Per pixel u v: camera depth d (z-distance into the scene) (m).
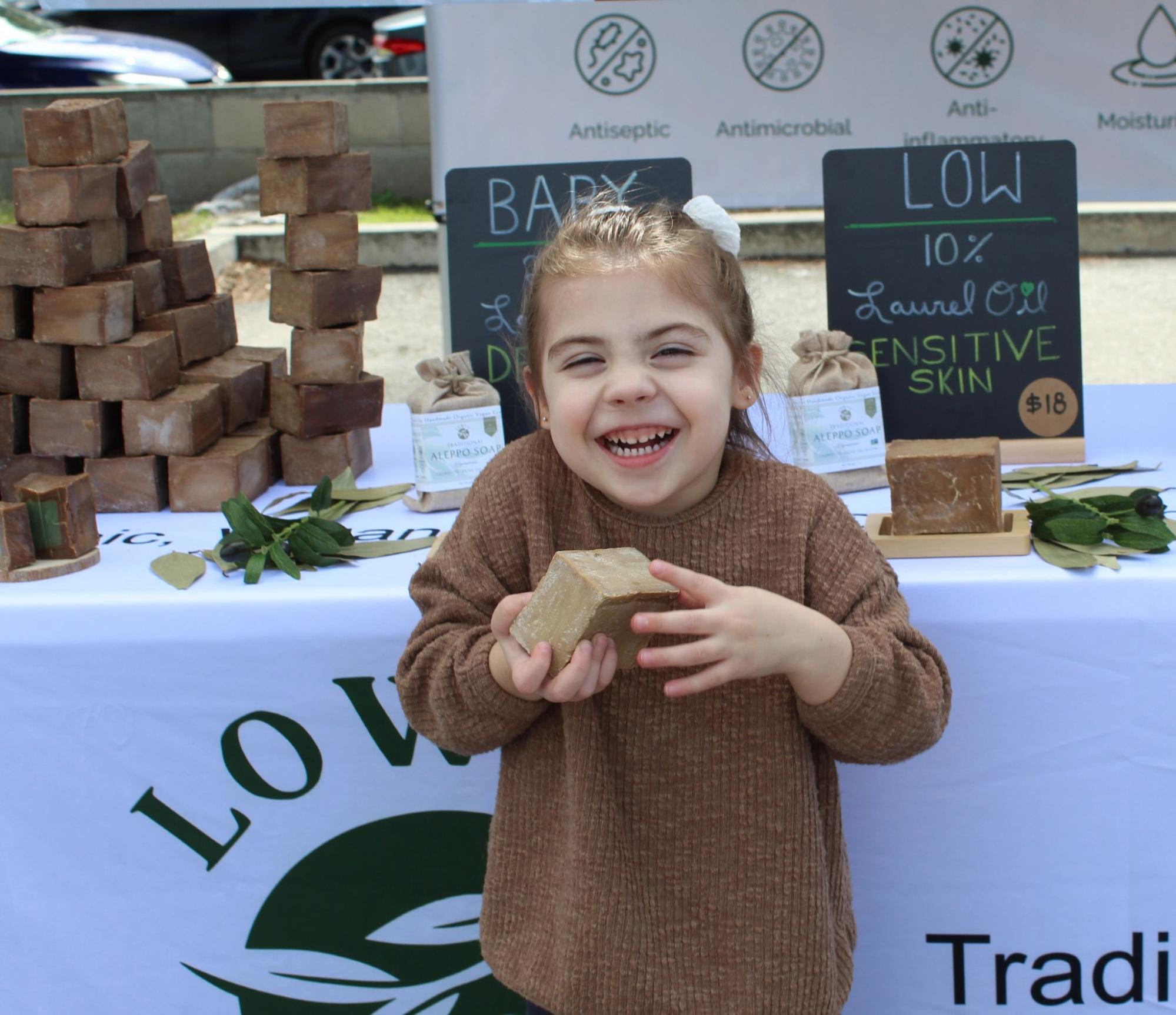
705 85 3.27
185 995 1.58
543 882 1.21
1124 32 3.15
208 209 7.07
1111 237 6.67
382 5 2.30
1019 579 1.42
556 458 1.24
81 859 1.54
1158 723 1.44
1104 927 1.50
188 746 1.51
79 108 1.78
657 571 1.03
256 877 1.55
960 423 1.98
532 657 1.04
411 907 1.56
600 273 1.13
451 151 3.31
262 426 2.02
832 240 1.99
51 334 1.79
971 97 3.25
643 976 1.15
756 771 1.16
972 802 1.48
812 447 1.80
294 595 1.48
